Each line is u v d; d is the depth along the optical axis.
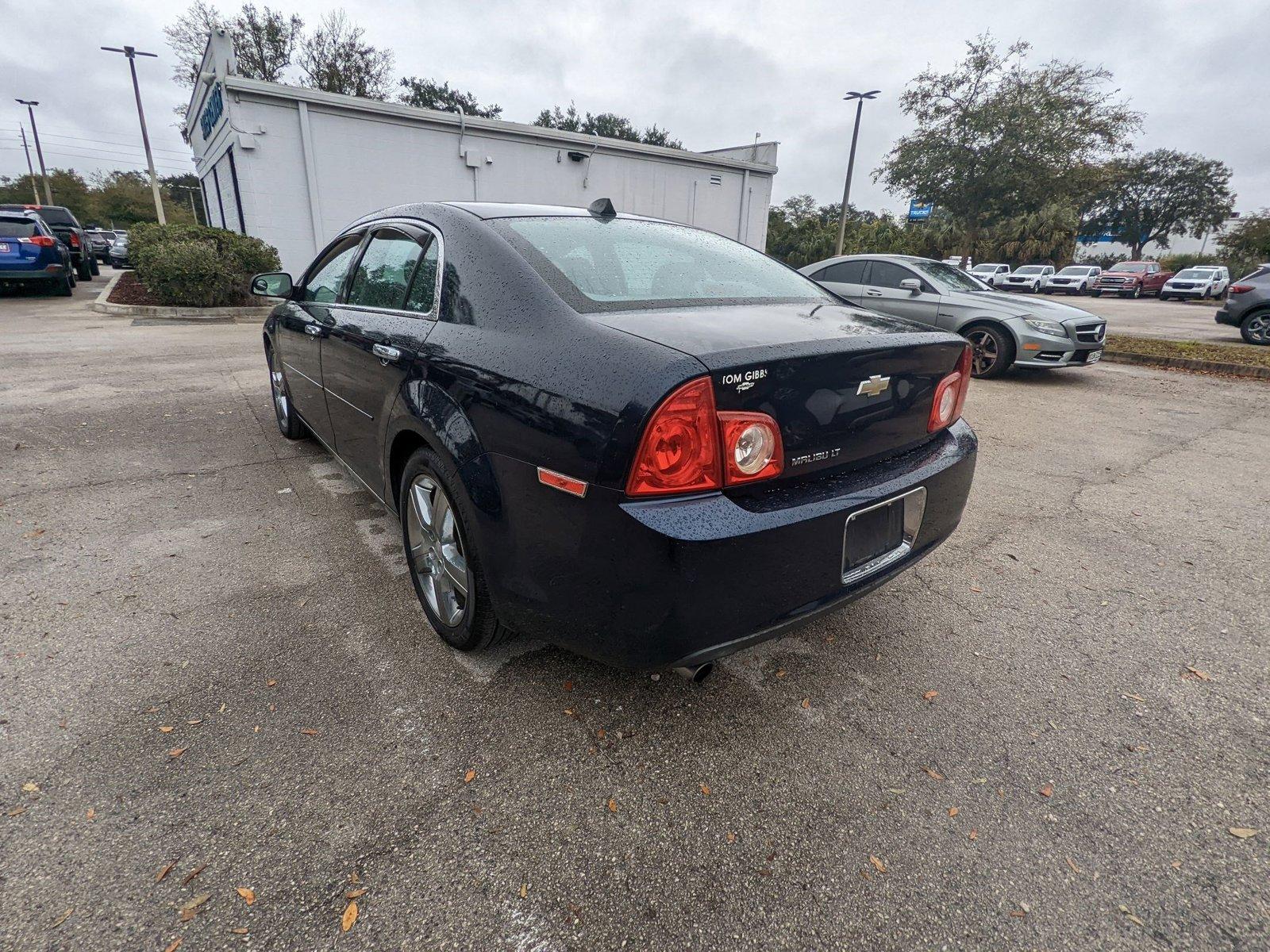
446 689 2.19
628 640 1.70
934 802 1.80
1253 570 3.14
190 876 1.53
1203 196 55.75
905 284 7.94
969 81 23.03
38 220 13.84
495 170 16.20
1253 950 1.43
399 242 2.79
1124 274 29.92
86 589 2.73
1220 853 1.66
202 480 3.96
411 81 39.97
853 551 1.94
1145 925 1.48
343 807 1.73
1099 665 2.42
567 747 1.96
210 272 11.73
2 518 3.37
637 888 1.54
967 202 24.12
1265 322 11.48
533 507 1.78
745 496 1.72
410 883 1.53
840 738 2.03
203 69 14.69
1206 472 4.57
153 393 6.00
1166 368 9.18
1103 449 5.11
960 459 2.29
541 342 1.86
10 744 1.88
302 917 1.45
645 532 1.57
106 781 1.77
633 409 1.57
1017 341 7.54
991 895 1.54
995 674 2.35
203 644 2.38
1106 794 1.84
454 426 2.01
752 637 1.78
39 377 6.56
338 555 3.07
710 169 19.94
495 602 1.99
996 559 3.22
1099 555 3.29
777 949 1.42
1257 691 2.28
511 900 1.50
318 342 3.29
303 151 13.67
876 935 1.45
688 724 2.07
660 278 2.34
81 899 1.46
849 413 1.88
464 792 1.79
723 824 1.72
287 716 2.04
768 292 2.49
